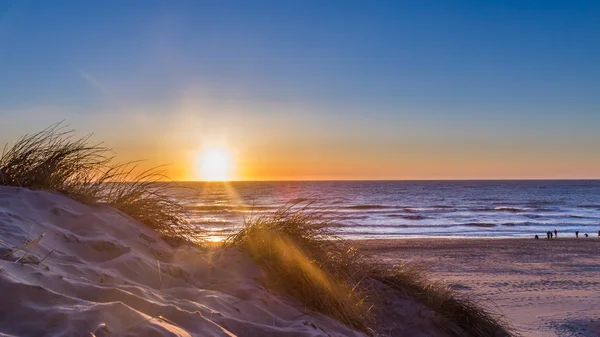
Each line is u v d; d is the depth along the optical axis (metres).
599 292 16.73
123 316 2.74
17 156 5.43
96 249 4.36
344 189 153.62
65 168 5.53
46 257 3.67
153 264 4.43
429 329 5.95
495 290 16.97
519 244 31.88
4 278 2.77
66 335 2.46
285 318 4.39
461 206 77.88
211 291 4.20
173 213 5.72
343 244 6.28
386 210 66.38
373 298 5.87
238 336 3.49
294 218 5.90
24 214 4.41
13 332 2.46
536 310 13.98
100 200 5.48
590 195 120.44
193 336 2.94
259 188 153.88
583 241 34.34
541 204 85.62
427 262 23.80
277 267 5.09
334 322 4.66
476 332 6.46
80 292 3.14
